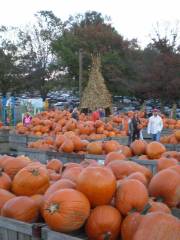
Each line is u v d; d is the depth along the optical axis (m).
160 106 41.06
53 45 53.66
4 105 30.05
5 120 29.78
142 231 3.59
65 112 22.27
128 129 18.41
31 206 4.42
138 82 40.50
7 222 4.30
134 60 49.47
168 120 22.42
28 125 18.72
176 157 9.24
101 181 4.13
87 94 28.72
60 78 55.81
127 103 51.22
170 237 3.51
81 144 11.81
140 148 10.13
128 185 4.25
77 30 54.31
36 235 4.08
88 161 6.10
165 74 37.72
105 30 52.94
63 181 4.44
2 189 4.80
